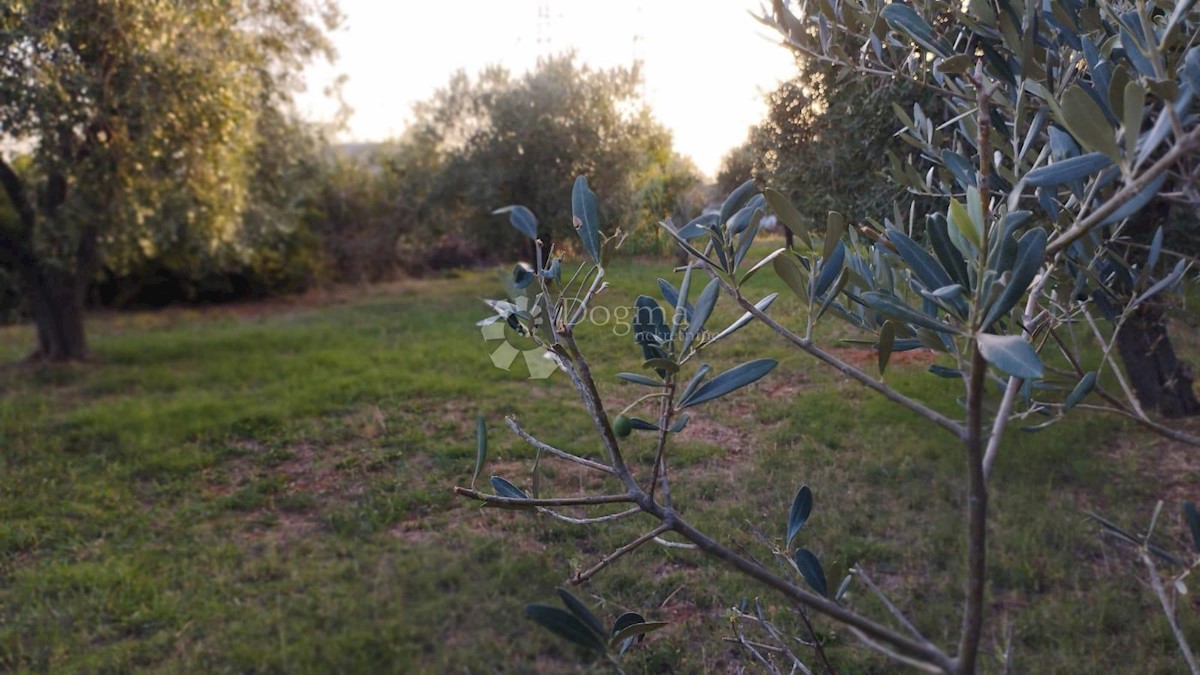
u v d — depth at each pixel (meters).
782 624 2.95
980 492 0.87
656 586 3.31
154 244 10.48
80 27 7.13
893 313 0.87
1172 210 2.92
